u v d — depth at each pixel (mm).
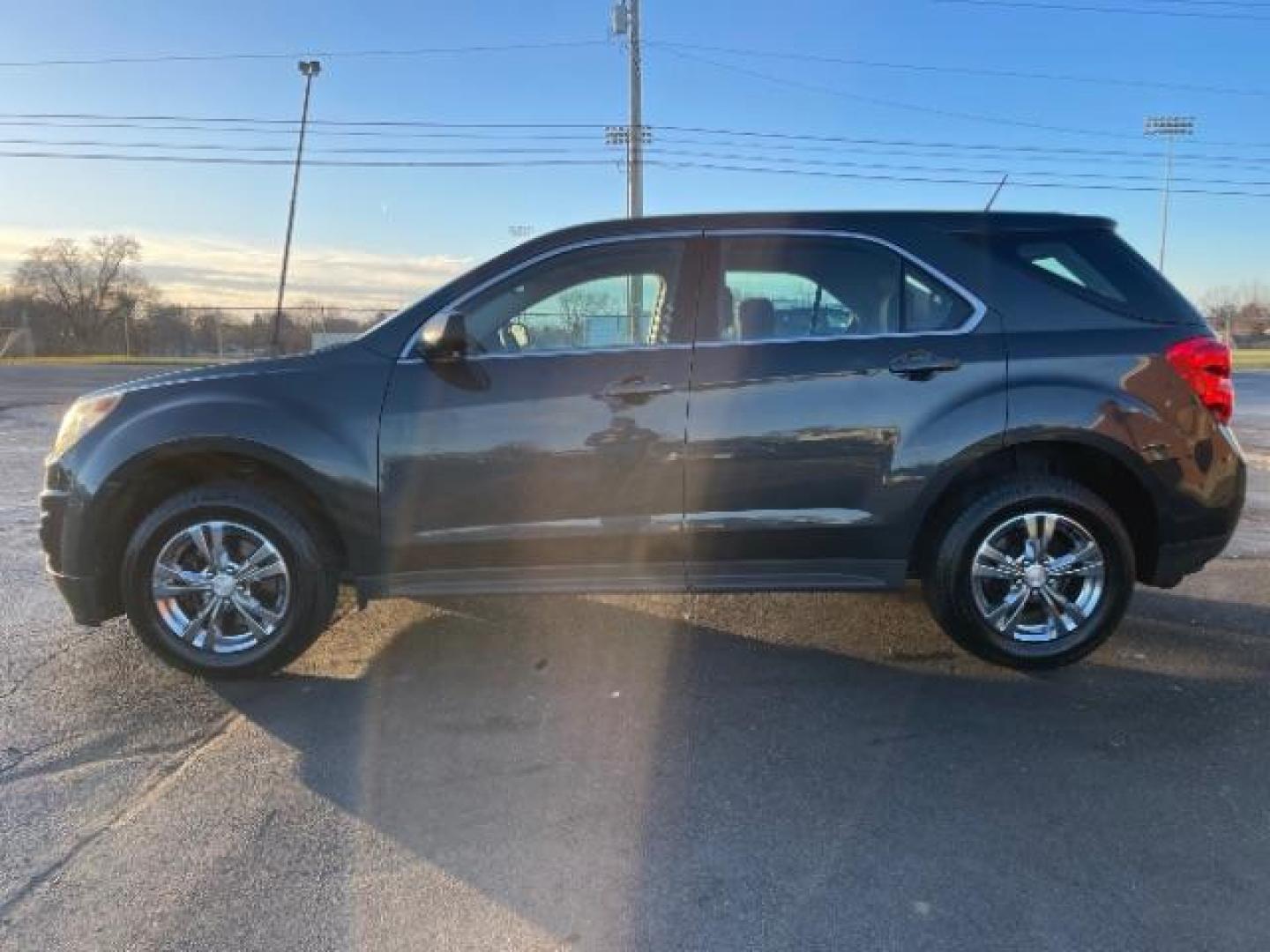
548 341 4258
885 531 4230
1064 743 3723
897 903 2736
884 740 3750
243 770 3539
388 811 3246
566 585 4254
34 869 2904
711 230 4301
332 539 4324
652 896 2779
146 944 2566
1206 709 4027
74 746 3721
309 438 4125
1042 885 2814
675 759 3607
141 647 4754
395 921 2666
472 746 3727
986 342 4207
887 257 4289
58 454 4297
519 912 2705
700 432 4148
